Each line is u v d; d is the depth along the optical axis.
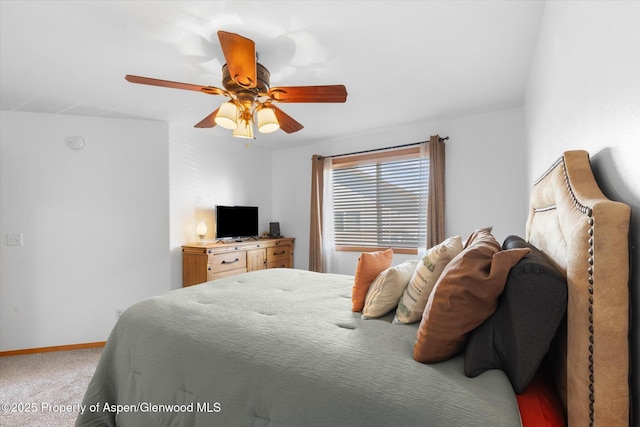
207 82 2.45
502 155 3.25
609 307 0.70
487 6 1.62
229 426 1.16
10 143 2.96
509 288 0.91
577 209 0.84
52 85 2.48
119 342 1.59
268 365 1.15
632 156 0.70
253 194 4.70
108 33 1.81
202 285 2.14
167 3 1.56
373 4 1.59
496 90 2.73
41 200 3.03
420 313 1.39
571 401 0.78
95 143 3.20
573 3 1.13
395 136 3.90
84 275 3.15
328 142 4.46
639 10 0.66
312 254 4.41
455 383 0.92
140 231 3.34
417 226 3.78
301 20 1.72
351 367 1.05
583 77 1.03
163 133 3.45
